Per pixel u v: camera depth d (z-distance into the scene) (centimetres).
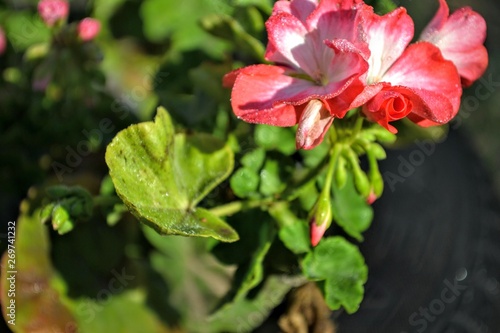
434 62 37
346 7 37
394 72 37
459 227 50
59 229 40
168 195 40
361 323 47
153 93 51
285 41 37
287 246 41
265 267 44
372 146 40
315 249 41
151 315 47
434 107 37
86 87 49
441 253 49
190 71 47
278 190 42
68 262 48
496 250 51
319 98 36
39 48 48
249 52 45
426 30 39
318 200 39
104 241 49
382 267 48
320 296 45
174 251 46
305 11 38
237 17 45
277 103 36
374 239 49
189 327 47
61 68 48
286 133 43
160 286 47
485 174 53
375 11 44
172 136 40
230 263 43
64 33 47
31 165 52
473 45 39
